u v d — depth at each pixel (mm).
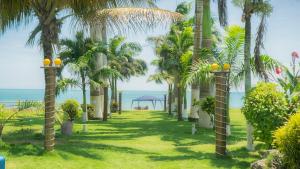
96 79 31359
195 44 27312
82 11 15914
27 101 15367
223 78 13719
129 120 35906
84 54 29906
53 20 15570
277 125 11688
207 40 26172
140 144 17922
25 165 11250
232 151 15195
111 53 36156
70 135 20281
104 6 15633
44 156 12539
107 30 15469
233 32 18031
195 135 22266
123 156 13805
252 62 17484
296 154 8438
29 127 22469
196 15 27703
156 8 15336
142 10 14820
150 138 20578
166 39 35656
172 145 17875
